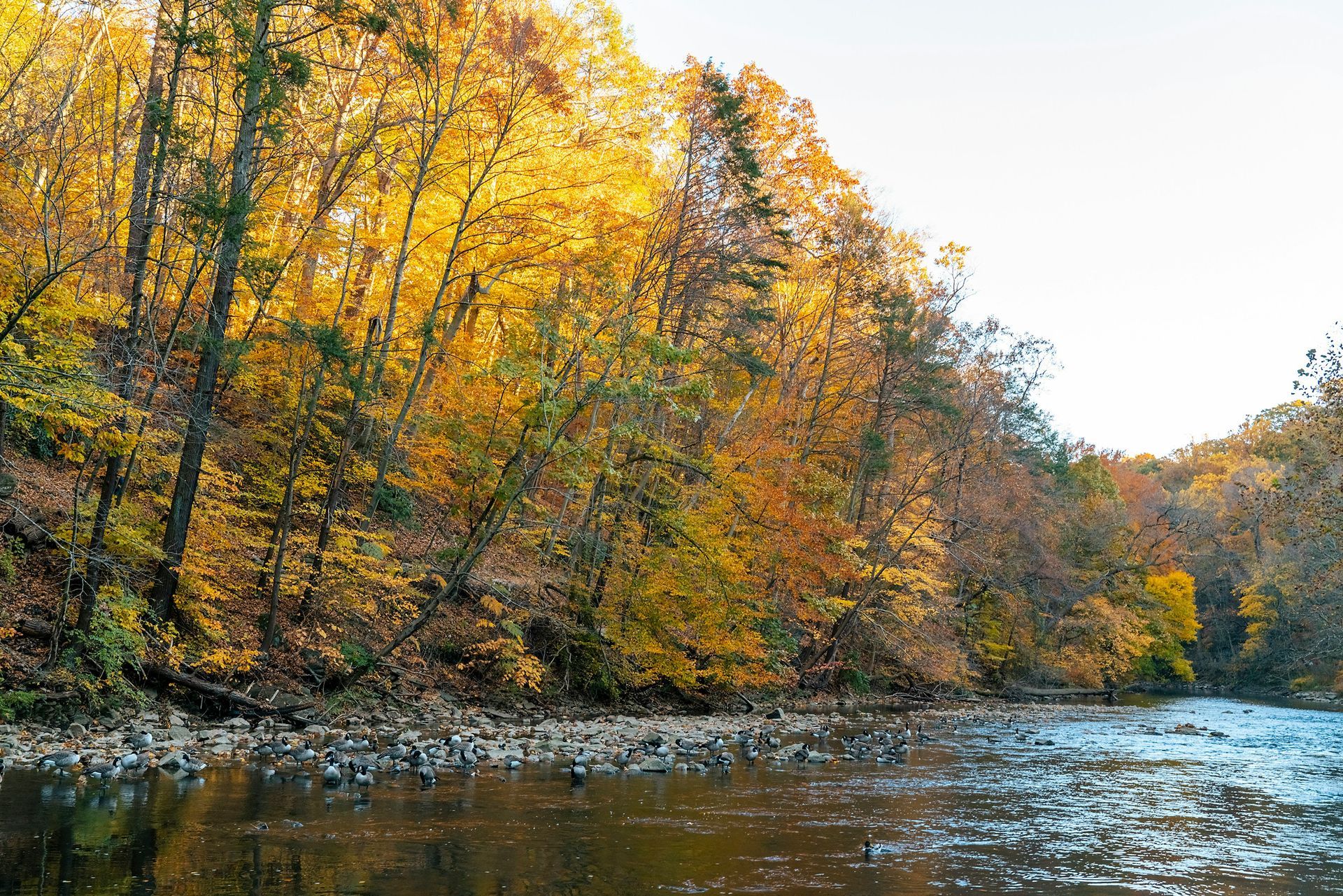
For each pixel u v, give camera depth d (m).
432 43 23.09
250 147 18.36
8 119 15.70
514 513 24.91
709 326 33.31
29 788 11.61
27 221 15.95
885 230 39.88
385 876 8.67
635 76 25.81
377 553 23.08
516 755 16.48
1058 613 54.06
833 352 43.00
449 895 8.20
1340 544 40.31
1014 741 25.41
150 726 16.38
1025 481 51.53
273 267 18.48
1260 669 74.75
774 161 33.97
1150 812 14.38
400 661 23.50
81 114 17.42
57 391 14.62
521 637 24.97
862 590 37.69
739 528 29.52
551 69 23.56
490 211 24.28
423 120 21.80
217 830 10.03
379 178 26.52
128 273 16.58
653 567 26.34
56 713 15.61
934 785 16.27
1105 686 58.22
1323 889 9.95
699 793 14.12
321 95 25.09
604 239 25.06
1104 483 73.06
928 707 38.50
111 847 9.11
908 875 9.76
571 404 20.98
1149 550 71.44
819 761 18.92
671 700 29.20
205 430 17.94
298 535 22.84
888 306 38.69
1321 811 15.04
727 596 26.72
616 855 9.96
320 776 13.60
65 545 16.38
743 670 28.52
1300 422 37.44
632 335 21.27
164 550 17.75
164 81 17.58
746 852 10.42
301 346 21.44
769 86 32.91
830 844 11.08
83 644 16.14
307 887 8.16
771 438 31.50
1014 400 50.22
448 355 23.78
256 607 21.73
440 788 13.27
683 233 28.56
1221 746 25.92
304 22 21.81
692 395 23.34
